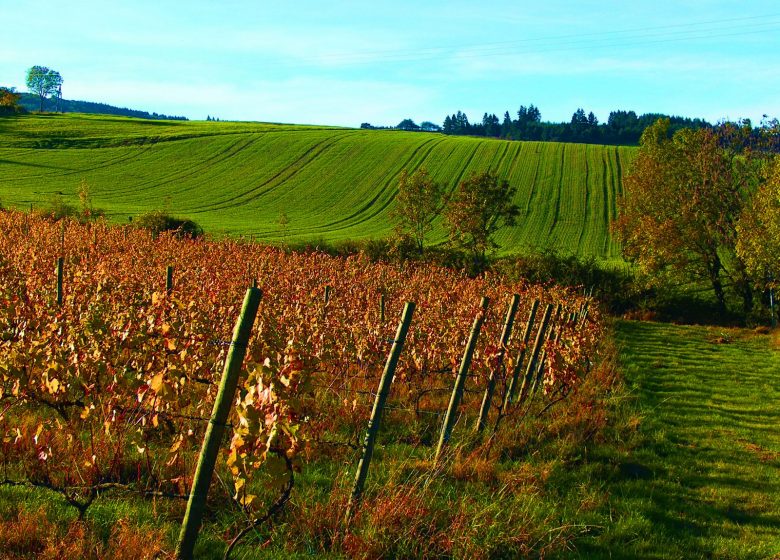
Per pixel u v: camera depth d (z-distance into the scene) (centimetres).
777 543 736
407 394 1154
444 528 627
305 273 2461
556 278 4006
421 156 9462
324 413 941
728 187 4650
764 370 2083
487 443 891
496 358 970
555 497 786
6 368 658
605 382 1554
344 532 601
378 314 1565
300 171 8850
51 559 488
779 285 3897
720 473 980
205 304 1168
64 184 7700
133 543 510
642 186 4966
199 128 11931
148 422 751
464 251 4978
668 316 4103
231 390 485
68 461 658
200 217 6650
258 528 593
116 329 783
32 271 1614
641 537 709
